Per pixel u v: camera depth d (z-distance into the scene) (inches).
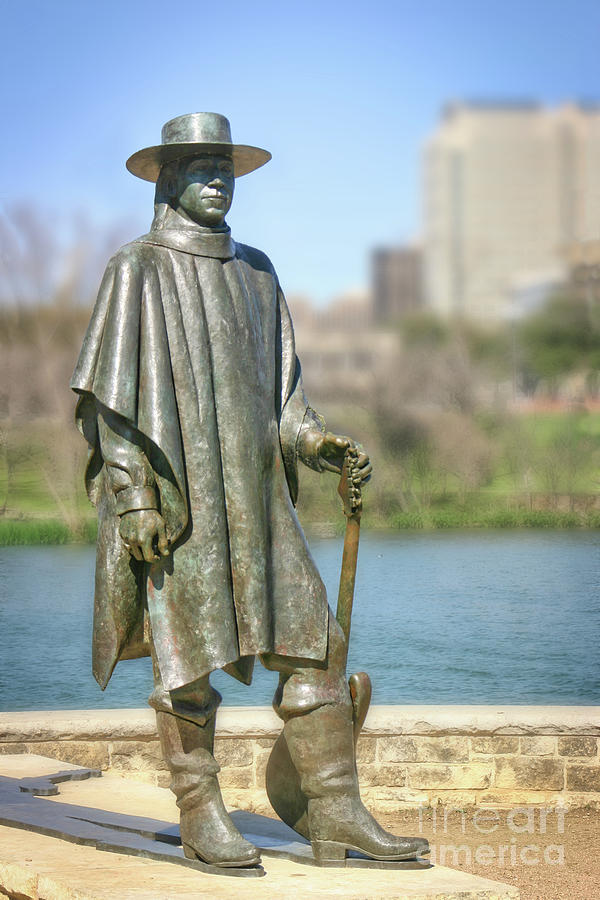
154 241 182.4
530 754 306.5
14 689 468.8
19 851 188.9
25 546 889.5
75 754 300.4
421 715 305.7
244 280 187.5
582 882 253.0
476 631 538.9
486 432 1018.1
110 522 180.1
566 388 1038.4
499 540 877.8
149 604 175.6
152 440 171.9
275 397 189.9
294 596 180.2
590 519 944.9
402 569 724.0
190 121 181.3
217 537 175.5
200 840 176.1
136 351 175.3
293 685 180.2
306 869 175.8
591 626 545.0
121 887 165.9
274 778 190.7
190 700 178.4
